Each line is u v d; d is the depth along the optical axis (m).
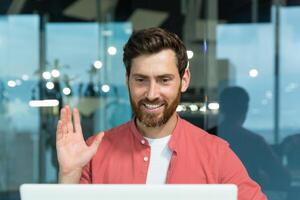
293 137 3.82
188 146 1.56
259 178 3.84
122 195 1.11
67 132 1.49
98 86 4.10
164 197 1.11
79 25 4.09
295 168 3.82
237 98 3.86
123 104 4.08
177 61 1.43
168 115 1.45
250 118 3.85
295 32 3.80
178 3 3.98
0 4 4.12
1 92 4.20
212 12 3.91
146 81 1.41
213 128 3.85
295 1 3.78
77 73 4.11
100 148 1.59
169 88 1.42
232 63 3.87
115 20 4.06
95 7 4.07
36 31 4.13
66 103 4.14
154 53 1.40
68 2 4.10
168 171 1.52
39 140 4.24
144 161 1.54
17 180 4.29
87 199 1.12
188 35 3.94
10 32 4.14
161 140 1.55
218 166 1.54
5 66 4.16
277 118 3.84
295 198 3.81
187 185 1.11
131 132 1.58
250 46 3.86
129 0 4.05
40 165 4.27
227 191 1.10
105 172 1.56
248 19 3.86
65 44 4.11
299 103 3.81
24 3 4.12
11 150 4.27
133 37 1.44
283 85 3.83
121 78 4.08
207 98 3.86
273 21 3.82
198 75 3.88
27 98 4.19
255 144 3.84
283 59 3.82
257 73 3.85
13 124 4.23
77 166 1.46
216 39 3.90
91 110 4.12
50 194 1.12
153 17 4.02
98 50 4.09
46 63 4.14
